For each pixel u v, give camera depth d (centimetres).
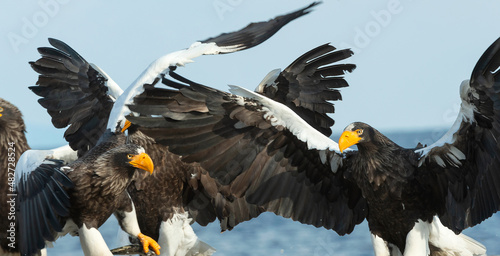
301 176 1202
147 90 1116
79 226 1185
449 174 1130
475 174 1116
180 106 1120
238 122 1141
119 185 1184
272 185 1195
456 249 1183
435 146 1118
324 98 1526
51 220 1150
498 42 995
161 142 1129
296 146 1170
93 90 1450
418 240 1146
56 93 1480
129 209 1227
